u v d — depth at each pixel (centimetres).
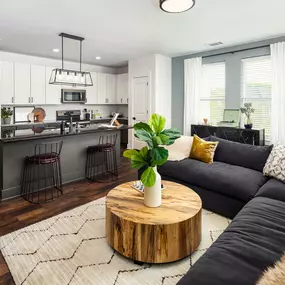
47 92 609
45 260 196
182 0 270
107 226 212
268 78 473
